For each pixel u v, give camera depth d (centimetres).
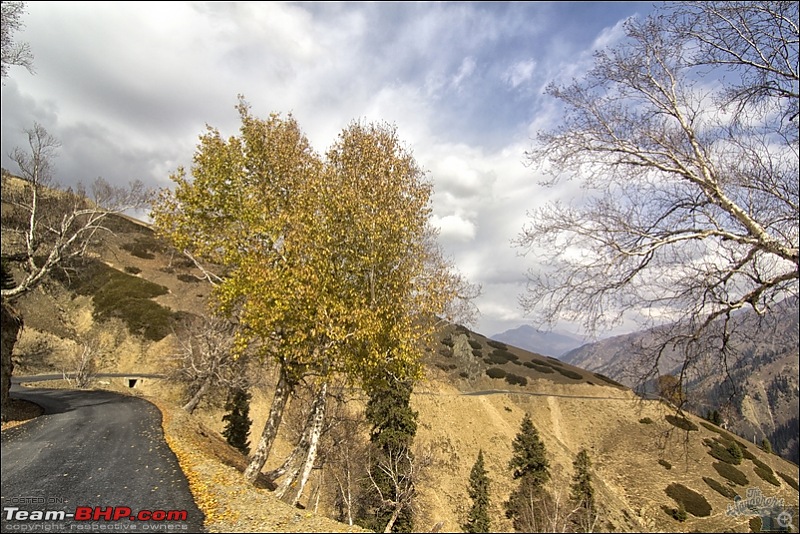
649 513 3306
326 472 2498
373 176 1382
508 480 3784
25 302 4359
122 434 1584
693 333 620
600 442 4631
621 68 684
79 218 2602
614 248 620
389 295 1294
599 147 671
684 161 651
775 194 564
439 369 5338
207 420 3475
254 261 1226
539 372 6631
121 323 4584
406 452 2131
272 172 1532
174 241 1409
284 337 1245
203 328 2831
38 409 2036
